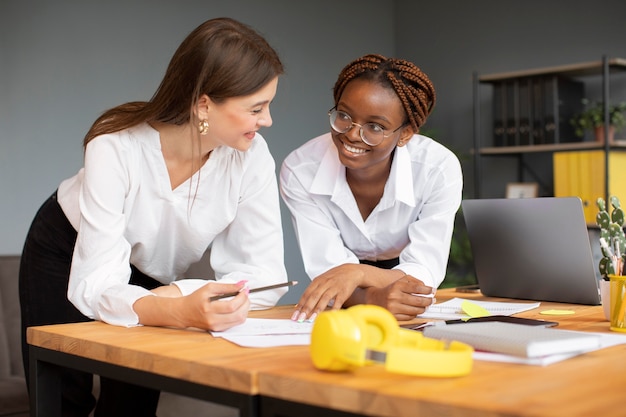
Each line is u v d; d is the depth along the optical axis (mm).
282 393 976
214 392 1059
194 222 1733
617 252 1557
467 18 5738
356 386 904
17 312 3053
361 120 1716
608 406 803
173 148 1637
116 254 1576
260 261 1769
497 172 5539
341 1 5742
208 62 1469
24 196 4070
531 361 1037
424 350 949
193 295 1373
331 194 1987
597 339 1103
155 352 1162
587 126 4789
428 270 1923
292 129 5387
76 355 1320
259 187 1756
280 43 5316
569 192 4719
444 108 5859
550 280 1901
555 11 5289
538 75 4902
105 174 1558
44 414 1428
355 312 1021
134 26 4547
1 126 3980
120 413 1853
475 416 801
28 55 4078
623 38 4977
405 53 6094
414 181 2020
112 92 4445
